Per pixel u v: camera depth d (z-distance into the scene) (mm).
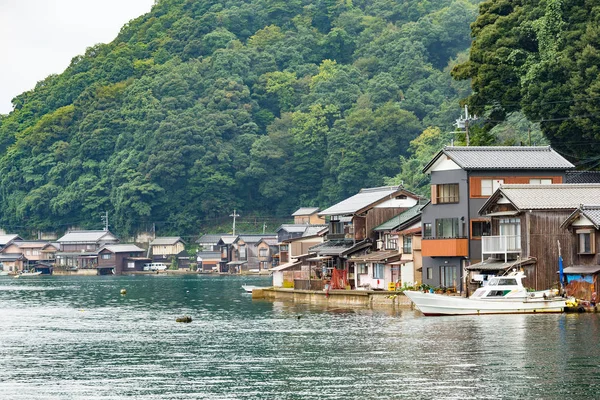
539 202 64562
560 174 72875
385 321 62469
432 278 75312
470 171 71562
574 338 49438
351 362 44781
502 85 88938
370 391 37906
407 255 79375
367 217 87562
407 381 39594
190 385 40062
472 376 40188
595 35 79750
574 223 62969
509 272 64188
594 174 79438
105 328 65438
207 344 53500
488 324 56656
